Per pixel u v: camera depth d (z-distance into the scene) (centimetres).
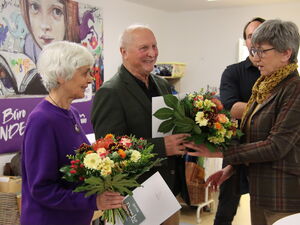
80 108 386
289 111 143
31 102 329
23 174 138
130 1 473
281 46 145
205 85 546
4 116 303
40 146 128
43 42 340
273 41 145
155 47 173
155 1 475
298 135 145
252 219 167
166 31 564
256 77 236
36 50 333
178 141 153
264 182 154
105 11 431
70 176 123
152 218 151
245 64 240
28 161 129
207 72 543
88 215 148
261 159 147
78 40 386
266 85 153
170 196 157
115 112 162
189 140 151
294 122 143
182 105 150
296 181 150
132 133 167
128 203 149
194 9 533
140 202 151
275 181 151
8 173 293
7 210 260
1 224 262
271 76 153
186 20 550
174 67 500
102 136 161
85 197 127
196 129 145
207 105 149
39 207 134
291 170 149
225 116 149
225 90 243
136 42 167
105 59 437
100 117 163
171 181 177
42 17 337
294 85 146
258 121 154
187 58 556
